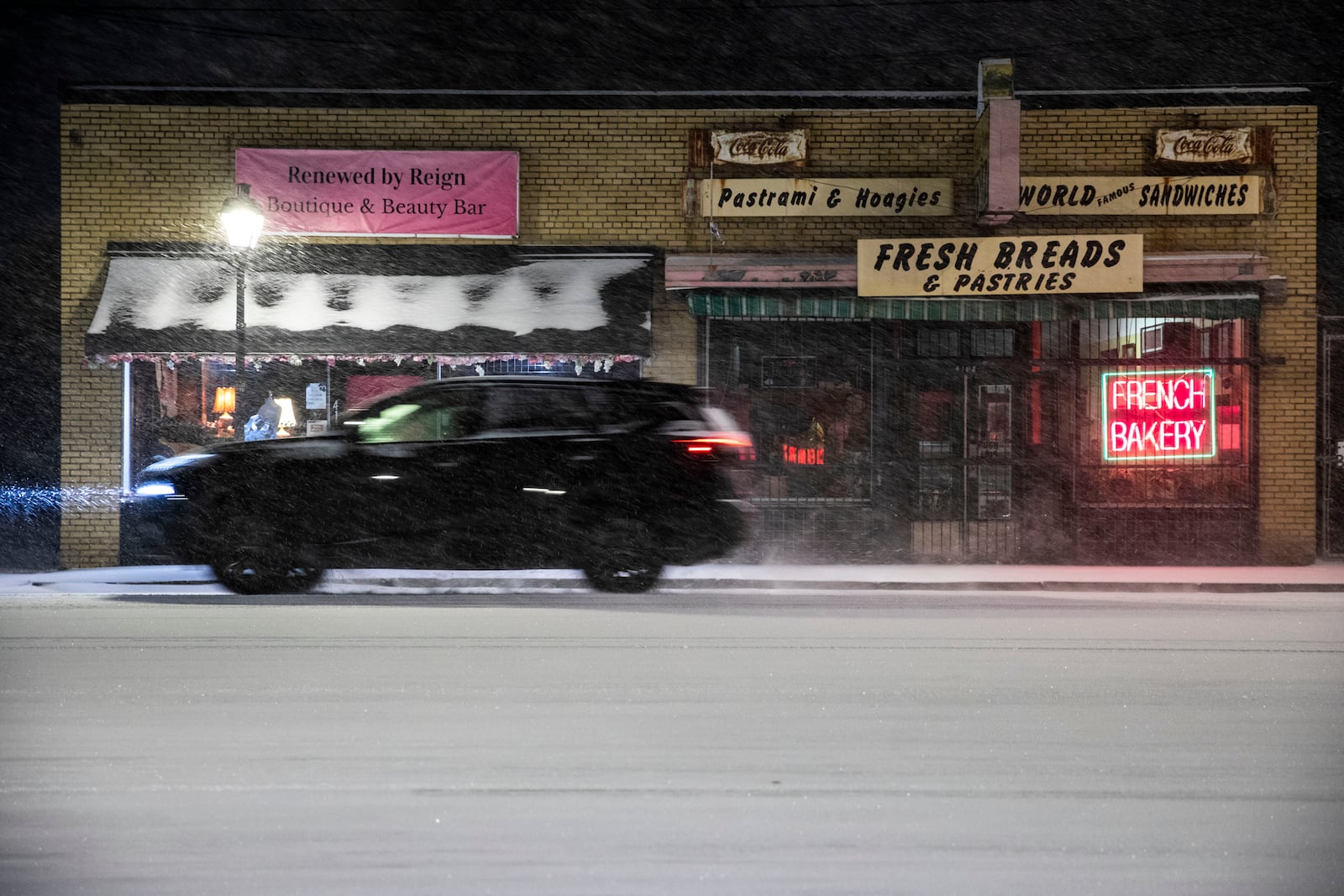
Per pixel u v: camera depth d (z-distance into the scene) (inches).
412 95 983.0
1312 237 970.1
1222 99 968.9
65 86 974.4
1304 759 325.7
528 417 697.0
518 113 983.0
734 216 978.7
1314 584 812.6
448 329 935.0
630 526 690.8
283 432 985.5
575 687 416.2
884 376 976.9
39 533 1004.6
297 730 353.4
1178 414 969.5
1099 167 971.3
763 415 975.0
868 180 973.8
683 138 981.8
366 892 229.5
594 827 267.1
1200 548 968.9
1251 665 468.4
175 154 976.9
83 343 971.3
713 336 976.9
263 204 972.6
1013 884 234.1
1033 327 974.4
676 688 415.5
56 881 235.3
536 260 971.9
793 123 978.7
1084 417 971.9
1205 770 314.7
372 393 993.5
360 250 970.1
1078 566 948.6
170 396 978.7
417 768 313.1
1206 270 936.3
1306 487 967.0
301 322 935.0
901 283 936.9
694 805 282.8
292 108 981.2
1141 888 232.5
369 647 498.6
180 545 696.4
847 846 254.8
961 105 978.1
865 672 447.5
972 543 975.0
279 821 271.3
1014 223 974.4
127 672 442.0
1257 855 251.8
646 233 981.8
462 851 251.9
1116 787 299.4
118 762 318.0
